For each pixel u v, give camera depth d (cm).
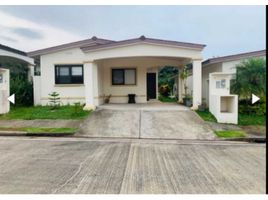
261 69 1194
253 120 1104
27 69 1931
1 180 446
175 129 954
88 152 657
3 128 962
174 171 504
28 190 404
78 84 1556
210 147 736
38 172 490
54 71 1562
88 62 1295
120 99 1698
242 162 573
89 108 1276
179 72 1747
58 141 804
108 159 589
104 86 1689
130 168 521
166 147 729
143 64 1688
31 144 754
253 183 441
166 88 2767
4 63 1805
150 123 1023
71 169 511
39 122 1061
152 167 529
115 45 1265
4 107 1238
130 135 895
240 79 1218
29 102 1592
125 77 1697
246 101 1238
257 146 756
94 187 418
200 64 1254
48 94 1559
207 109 1290
